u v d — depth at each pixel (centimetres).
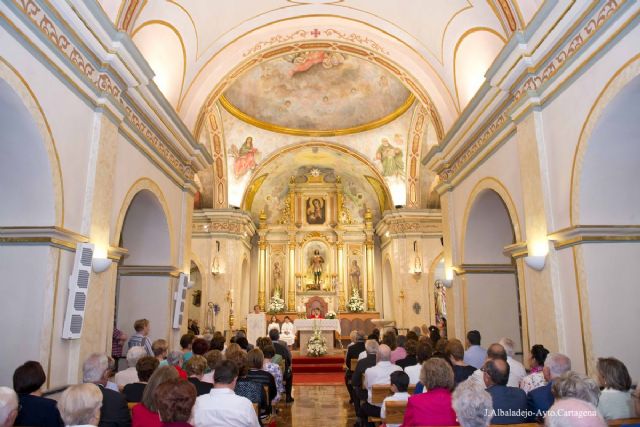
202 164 1048
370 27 959
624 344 525
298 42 1025
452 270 985
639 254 543
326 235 2147
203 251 1727
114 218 668
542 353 492
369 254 2105
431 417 343
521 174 660
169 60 840
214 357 491
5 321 495
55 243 509
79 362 555
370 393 565
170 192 920
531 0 607
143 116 749
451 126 944
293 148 1780
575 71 541
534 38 601
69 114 538
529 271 655
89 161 587
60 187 521
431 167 1065
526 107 637
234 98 1577
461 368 497
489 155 807
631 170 530
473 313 912
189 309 1998
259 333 1512
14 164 496
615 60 479
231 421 352
